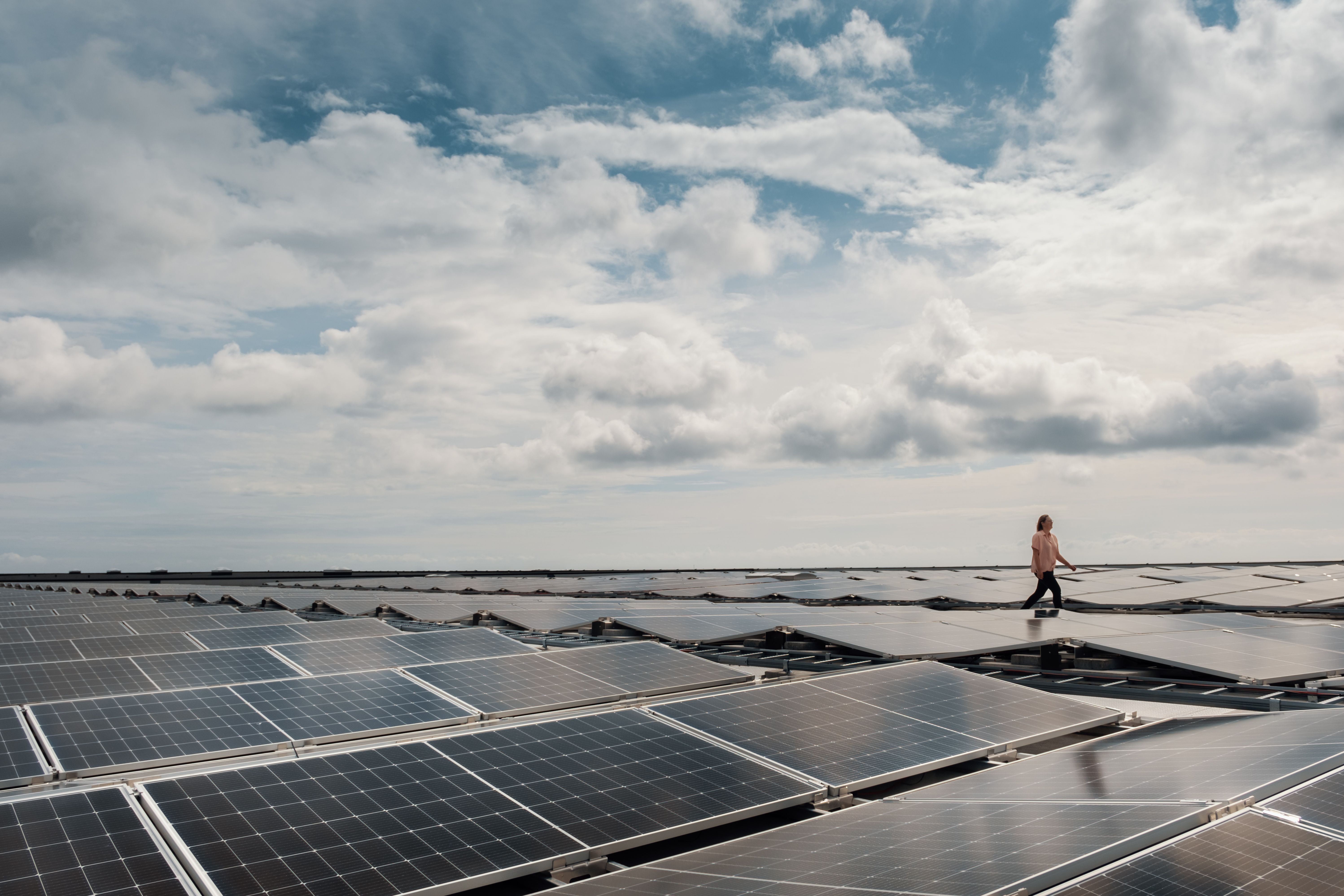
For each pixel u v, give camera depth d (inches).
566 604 1787.6
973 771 559.8
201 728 585.9
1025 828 363.9
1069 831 350.0
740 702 624.7
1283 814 339.6
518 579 3764.8
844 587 2306.8
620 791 461.7
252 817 402.3
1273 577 2458.2
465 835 402.3
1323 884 289.7
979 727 608.1
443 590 2977.4
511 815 425.7
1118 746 557.0
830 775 503.8
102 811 398.0
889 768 522.0
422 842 392.2
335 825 401.4
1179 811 350.0
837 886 314.8
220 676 802.8
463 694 711.7
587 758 502.3
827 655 1152.2
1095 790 423.5
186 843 373.7
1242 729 544.1
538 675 784.9
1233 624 1168.8
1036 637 1082.1
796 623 1277.1
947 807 422.6
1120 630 1115.3
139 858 360.5
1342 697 821.9
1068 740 639.1
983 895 282.5
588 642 1348.4
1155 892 286.0
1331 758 406.3
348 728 610.5
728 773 494.6
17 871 341.1
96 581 4347.9
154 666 831.1
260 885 345.4
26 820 383.2
